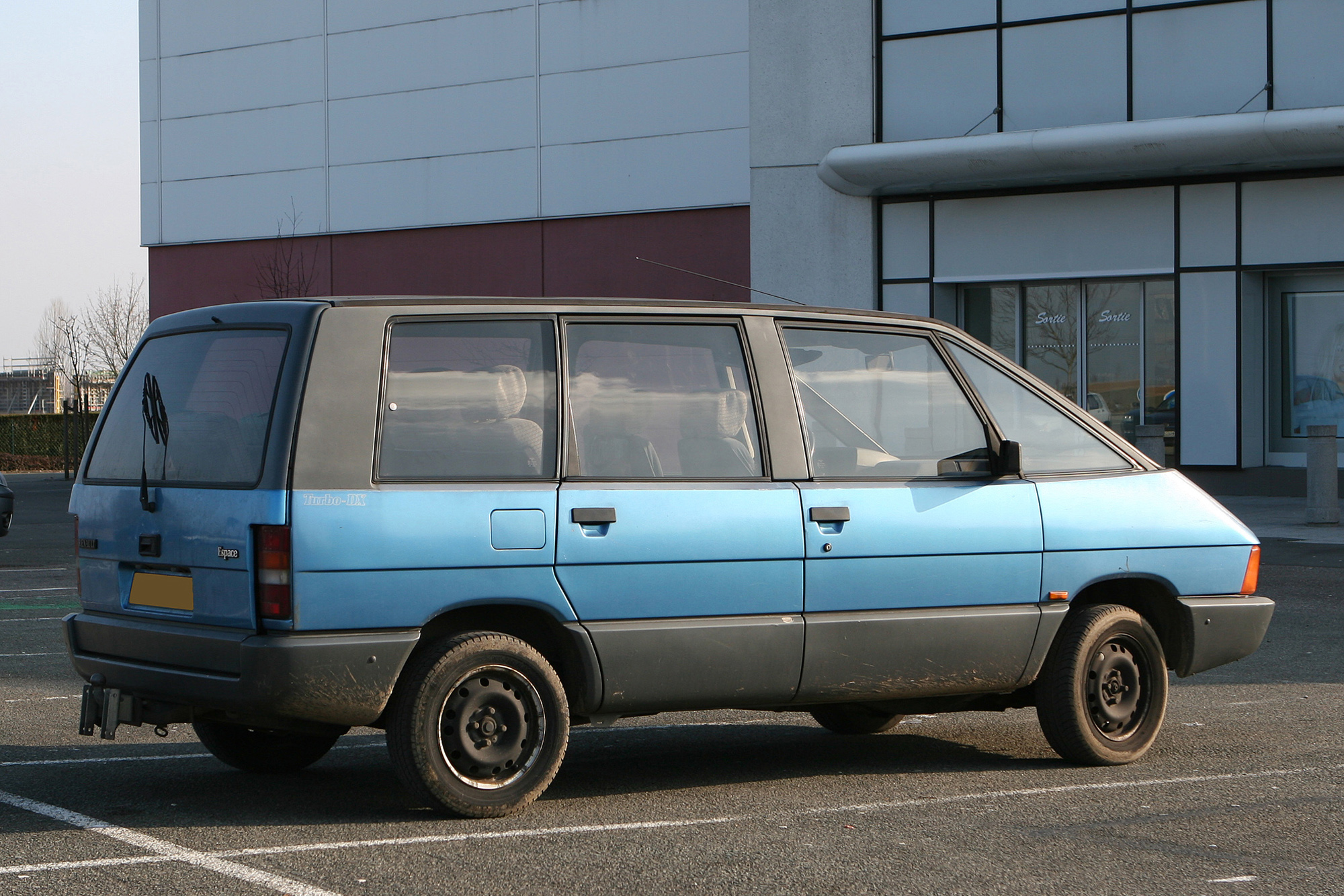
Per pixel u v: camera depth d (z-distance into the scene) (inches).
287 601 195.8
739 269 1002.7
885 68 904.9
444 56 1103.6
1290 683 336.2
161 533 213.5
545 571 209.2
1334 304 820.6
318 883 178.5
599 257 1052.5
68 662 370.0
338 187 1152.8
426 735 203.6
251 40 1186.0
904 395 241.6
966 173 851.4
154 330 231.5
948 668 236.4
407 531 201.5
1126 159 802.2
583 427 215.6
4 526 657.0
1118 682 251.6
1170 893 174.9
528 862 187.8
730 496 221.3
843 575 227.9
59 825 208.4
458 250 1106.7
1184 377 836.0
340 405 201.5
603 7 1041.5
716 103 1005.2
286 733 245.1
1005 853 192.5
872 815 213.6
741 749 267.7
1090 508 250.1
